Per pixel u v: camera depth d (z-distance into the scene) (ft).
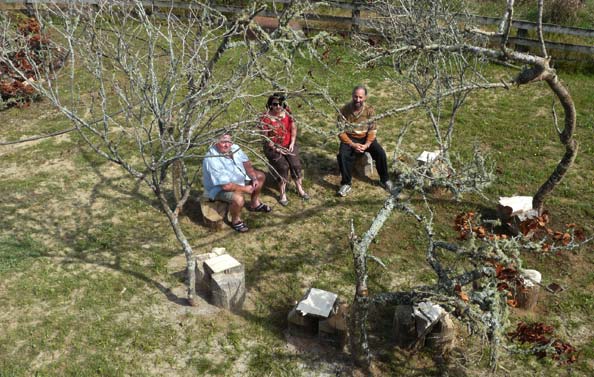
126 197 23.98
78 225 22.15
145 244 21.21
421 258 20.72
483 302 13.32
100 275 19.51
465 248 13.60
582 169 26.53
